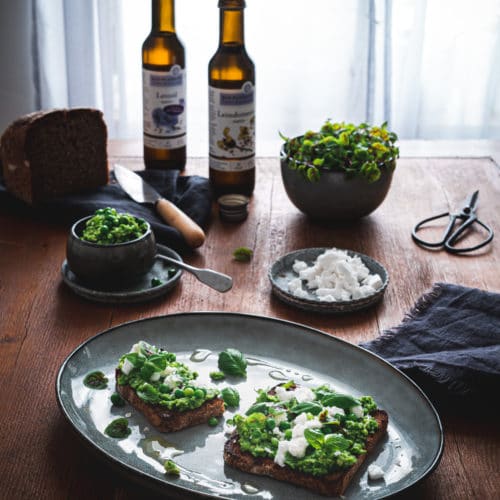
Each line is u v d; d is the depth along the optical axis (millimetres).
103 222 1175
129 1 2004
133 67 2057
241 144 1368
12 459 948
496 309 1103
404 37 2002
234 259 1247
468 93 2084
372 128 1333
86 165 1378
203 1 2018
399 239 1303
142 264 1163
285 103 2078
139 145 1580
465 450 963
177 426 952
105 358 1030
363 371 1015
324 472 891
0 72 2018
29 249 1264
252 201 1398
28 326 1113
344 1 1978
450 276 1220
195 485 903
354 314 1145
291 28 2010
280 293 1154
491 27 2027
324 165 1277
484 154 1566
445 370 1008
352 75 2020
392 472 916
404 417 966
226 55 1331
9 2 1967
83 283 1180
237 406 987
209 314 1071
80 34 1971
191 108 2107
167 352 1024
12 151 1344
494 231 1323
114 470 900
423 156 1548
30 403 1008
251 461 910
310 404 936
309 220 1347
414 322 1098
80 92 2014
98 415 969
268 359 1044
